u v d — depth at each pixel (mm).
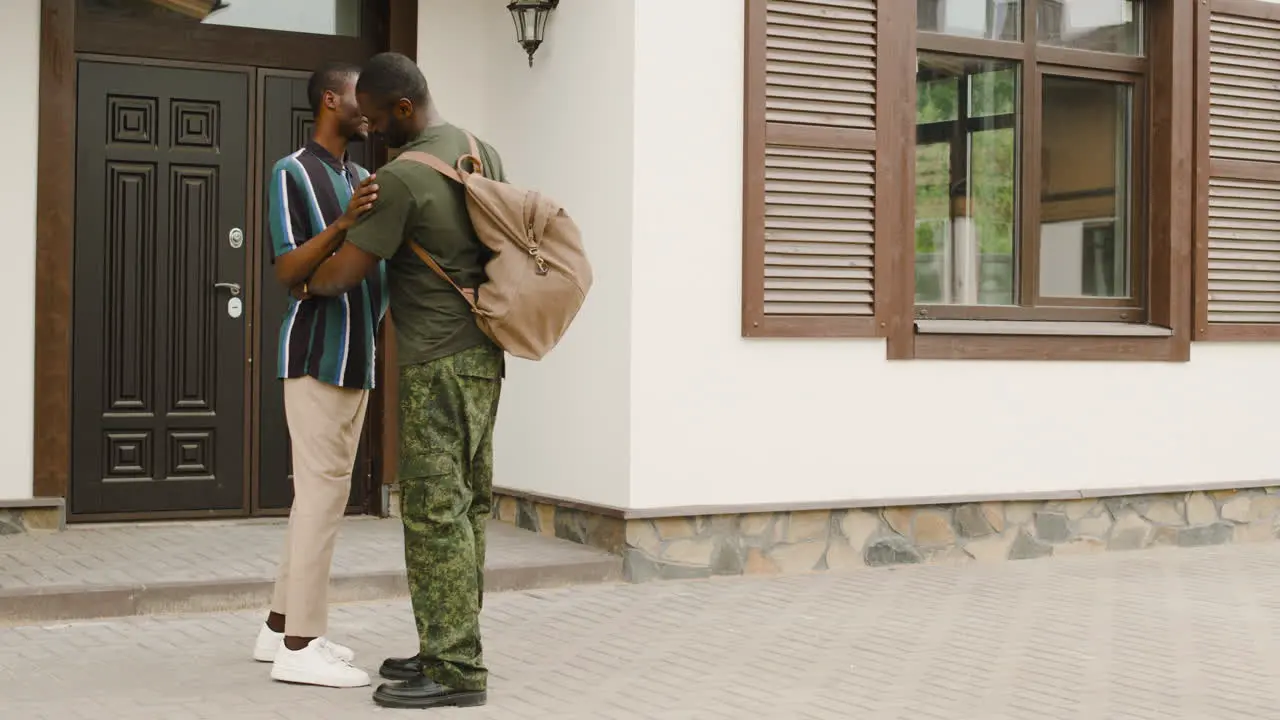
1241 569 6957
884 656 4953
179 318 6855
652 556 6273
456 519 4172
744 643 5105
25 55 6480
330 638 5023
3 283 6461
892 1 6832
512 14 7121
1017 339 7148
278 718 3984
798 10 6605
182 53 6844
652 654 4898
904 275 6863
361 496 7336
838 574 6590
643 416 6270
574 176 6707
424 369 4137
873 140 6766
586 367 6574
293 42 7074
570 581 6113
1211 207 7828
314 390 4379
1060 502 7309
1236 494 7883
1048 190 7512
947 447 6980
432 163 4102
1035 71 7441
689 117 6371
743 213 6477
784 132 6566
